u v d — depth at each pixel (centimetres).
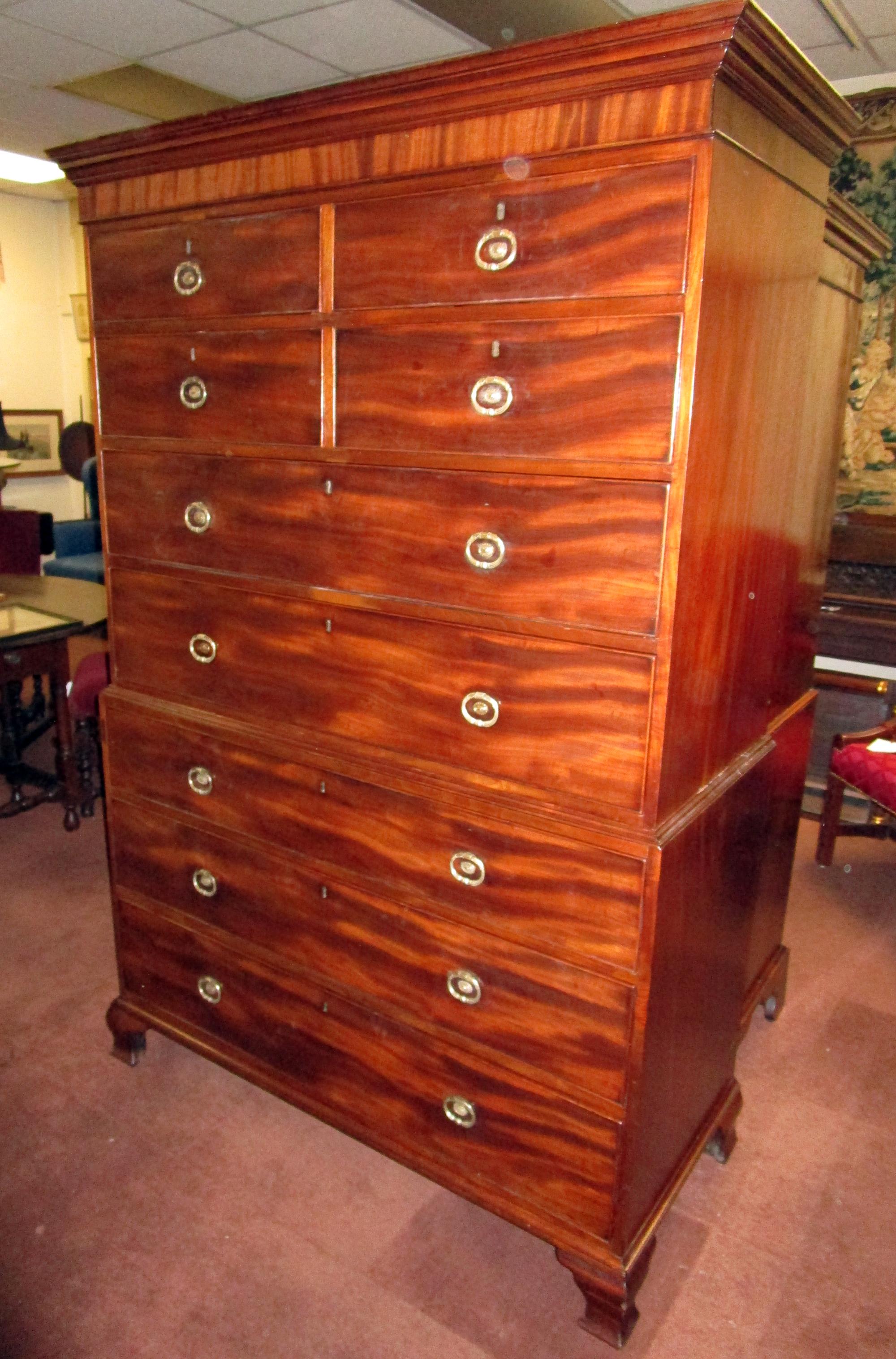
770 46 111
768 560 161
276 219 148
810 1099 211
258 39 365
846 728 357
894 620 336
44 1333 153
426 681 150
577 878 140
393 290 138
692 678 136
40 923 273
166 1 329
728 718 156
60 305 704
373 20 344
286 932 180
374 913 166
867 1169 191
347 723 162
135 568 185
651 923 134
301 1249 170
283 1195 181
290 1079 189
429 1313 158
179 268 162
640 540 125
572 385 125
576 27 345
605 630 130
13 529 414
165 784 192
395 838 159
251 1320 156
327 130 138
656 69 110
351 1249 170
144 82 421
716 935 163
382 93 129
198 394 164
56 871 304
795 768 210
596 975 141
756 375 137
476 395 133
